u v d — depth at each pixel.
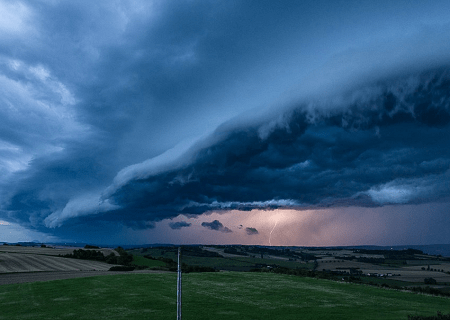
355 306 30.42
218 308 28.83
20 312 27.30
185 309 28.20
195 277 49.84
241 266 166.50
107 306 29.03
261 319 25.12
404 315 26.64
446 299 36.47
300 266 175.12
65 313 26.66
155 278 47.53
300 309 28.78
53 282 43.72
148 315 25.92
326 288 41.25
